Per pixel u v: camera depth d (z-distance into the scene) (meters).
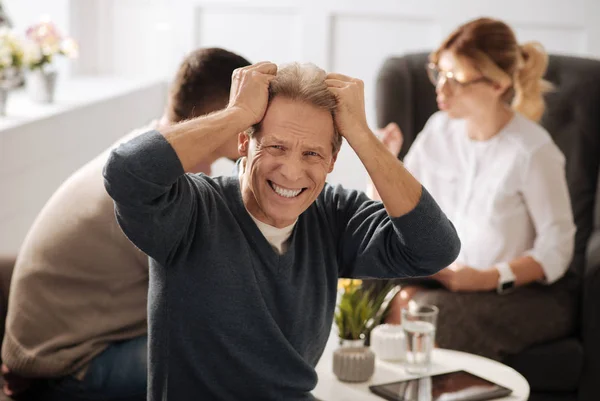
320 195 2.06
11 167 3.72
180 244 1.85
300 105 1.79
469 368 2.86
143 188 1.67
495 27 3.48
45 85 4.34
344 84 1.83
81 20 5.43
